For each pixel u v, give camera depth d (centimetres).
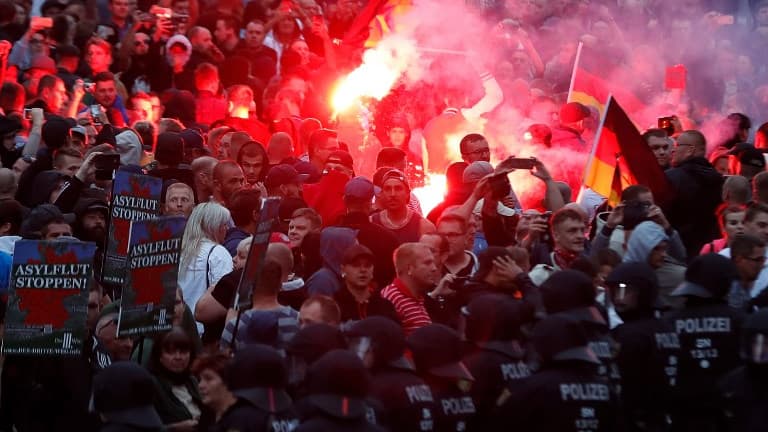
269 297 1458
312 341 1245
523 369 1287
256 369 1162
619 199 1908
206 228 1675
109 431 1131
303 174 2002
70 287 1387
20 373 1456
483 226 1767
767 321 1258
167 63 2677
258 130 2388
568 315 1257
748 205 1766
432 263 1514
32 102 2275
